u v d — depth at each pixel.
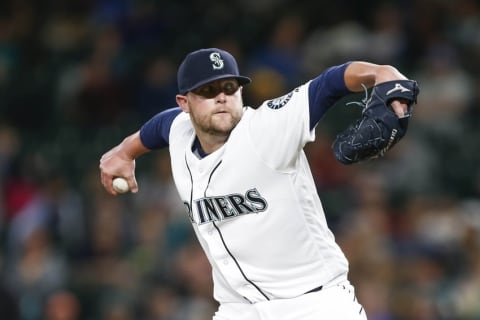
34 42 57.06
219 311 19.00
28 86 54.12
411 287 38.38
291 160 17.44
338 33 52.97
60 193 44.00
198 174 18.38
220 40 54.31
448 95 48.94
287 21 52.78
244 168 17.70
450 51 51.75
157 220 41.69
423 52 52.22
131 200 43.59
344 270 18.23
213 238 18.34
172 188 42.91
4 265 41.09
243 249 18.05
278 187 17.64
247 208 17.83
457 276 38.84
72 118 52.50
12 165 47.12
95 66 53.00
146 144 20.64
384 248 39.66
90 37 56.38
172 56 54.16
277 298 18.06
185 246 39.69
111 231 41.84
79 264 41.59
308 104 17.02
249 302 18.36
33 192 45.84
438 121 48.06
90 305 39.28
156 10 56.56
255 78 49.97
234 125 17.91
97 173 44.62
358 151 16.09
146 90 52.00
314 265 17.94
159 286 38.50
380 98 16.08
